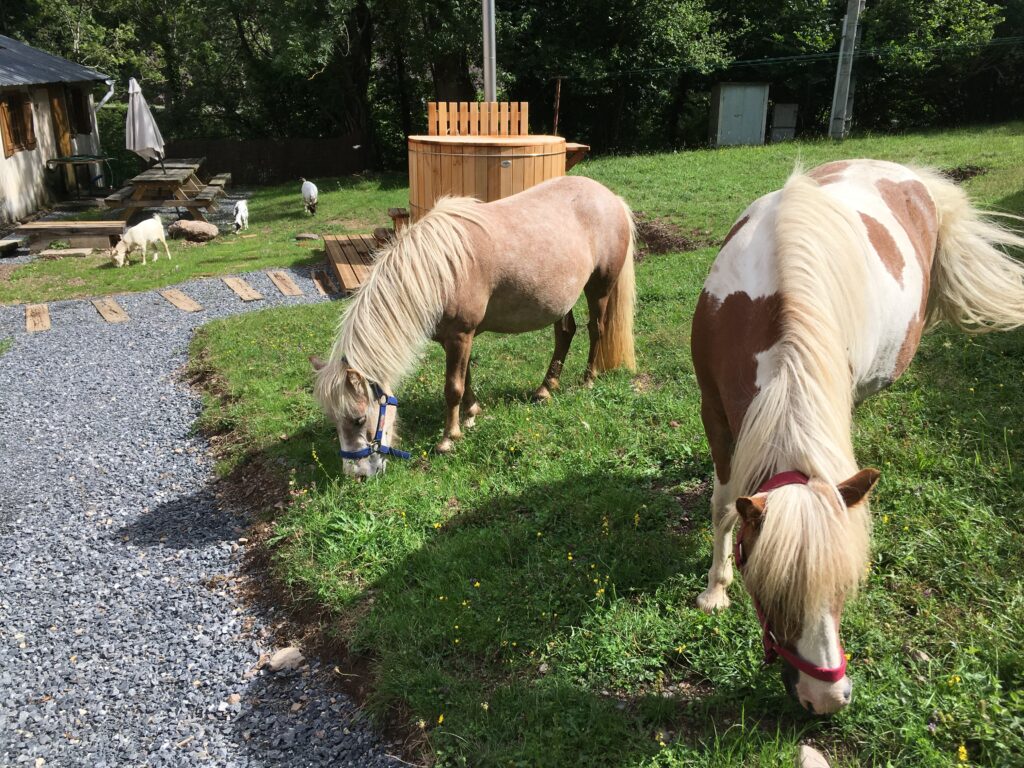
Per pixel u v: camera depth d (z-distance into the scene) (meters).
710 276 3.01
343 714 3.16
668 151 23.30
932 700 2.62
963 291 3.73
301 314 8.57
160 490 5.23
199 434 6.02
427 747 2.87
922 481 3.73
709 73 22.25
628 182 14.01
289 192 21.31
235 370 6.91
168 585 4.20
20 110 17.48
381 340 4.16
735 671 2.91
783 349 2.37
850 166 3.61
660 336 6.44
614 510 3.96
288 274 11.30
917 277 3.18
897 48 20.16
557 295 5.08
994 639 2.79
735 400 2.68
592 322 5.68
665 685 2.97
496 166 7.12
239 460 5.39
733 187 12.71
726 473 3.04
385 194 18.72
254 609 3.96
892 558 3.32
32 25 27.73
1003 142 14.51
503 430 4.97
